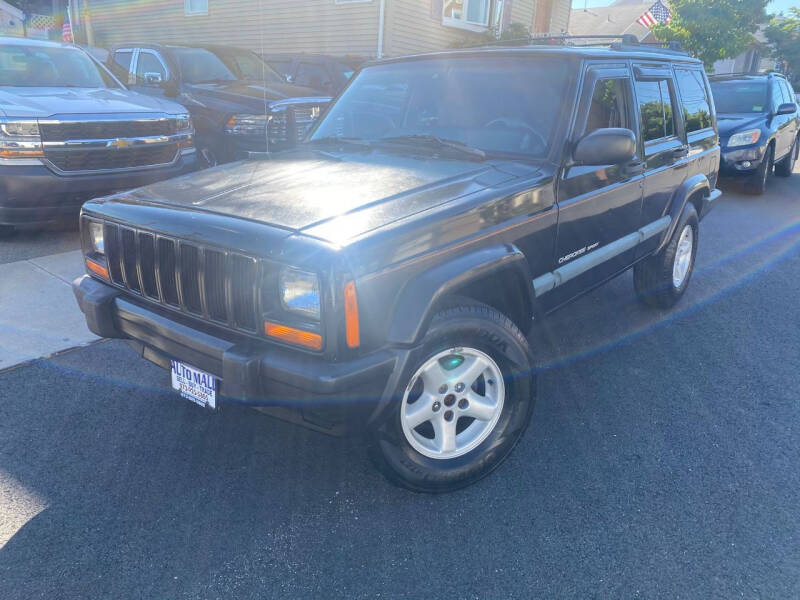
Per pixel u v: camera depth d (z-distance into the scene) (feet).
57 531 8.28
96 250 9.76
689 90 15.74
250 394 7.55
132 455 9.93
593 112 11.13
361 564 7.89
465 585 7.60
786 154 36.11
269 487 9.29
